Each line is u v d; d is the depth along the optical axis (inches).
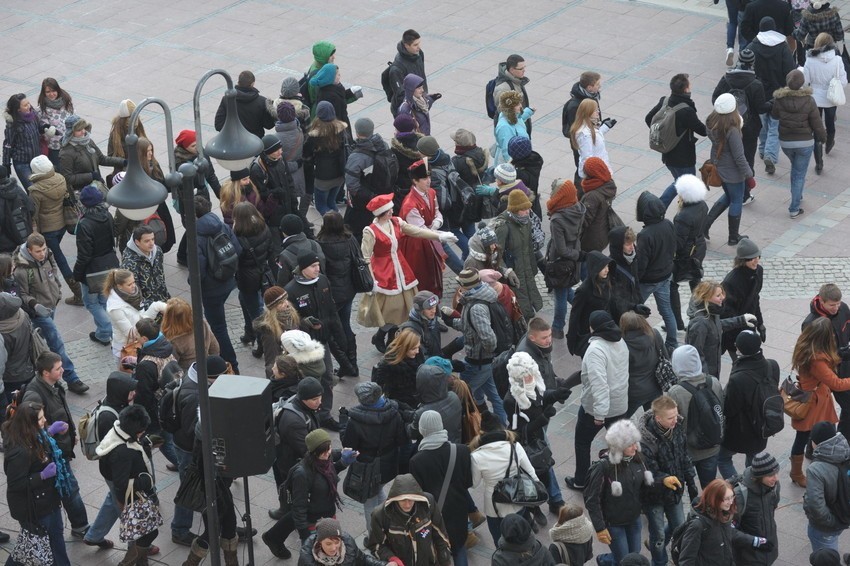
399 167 1736.0
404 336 1283.2
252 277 1537.9
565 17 2714.1
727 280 1427.2
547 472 1230.3
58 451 1154.7
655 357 1273.4
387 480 1195.9
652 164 2086.6
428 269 1582.2
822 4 2201.0
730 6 2395.4
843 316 1333.7
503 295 1405.0
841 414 1318.9
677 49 2534.5
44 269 1545.3
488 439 1114.1
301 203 1807.3
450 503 1106.1
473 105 2313.0
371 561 1035.9
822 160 2055.9
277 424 1181.1
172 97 2385.6
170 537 1266.0
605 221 1610.5
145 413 1144.8
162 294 1537.9
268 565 1218.0
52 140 1971.0
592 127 1829.5
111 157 1807.3
